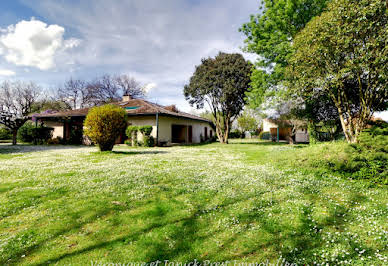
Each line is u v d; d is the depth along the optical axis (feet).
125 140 60.13
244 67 64.13
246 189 15.21
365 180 17.33
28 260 7.03
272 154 33.47
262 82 53.57
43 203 12.23
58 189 15.03
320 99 36.99
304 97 33.73
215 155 36.86
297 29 45.19
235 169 23.00
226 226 9.48
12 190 14.70
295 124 61.05
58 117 66.49
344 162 19.43
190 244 8.07
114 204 12.16
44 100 87.81
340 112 28.35
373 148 19.42
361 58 19.13
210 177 19.01
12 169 22.38
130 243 8.09
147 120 59.31
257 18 51.85
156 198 13.28
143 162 27.58
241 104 70.64
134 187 15.66
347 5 19.02
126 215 10.66
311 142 45.93
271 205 12.15
